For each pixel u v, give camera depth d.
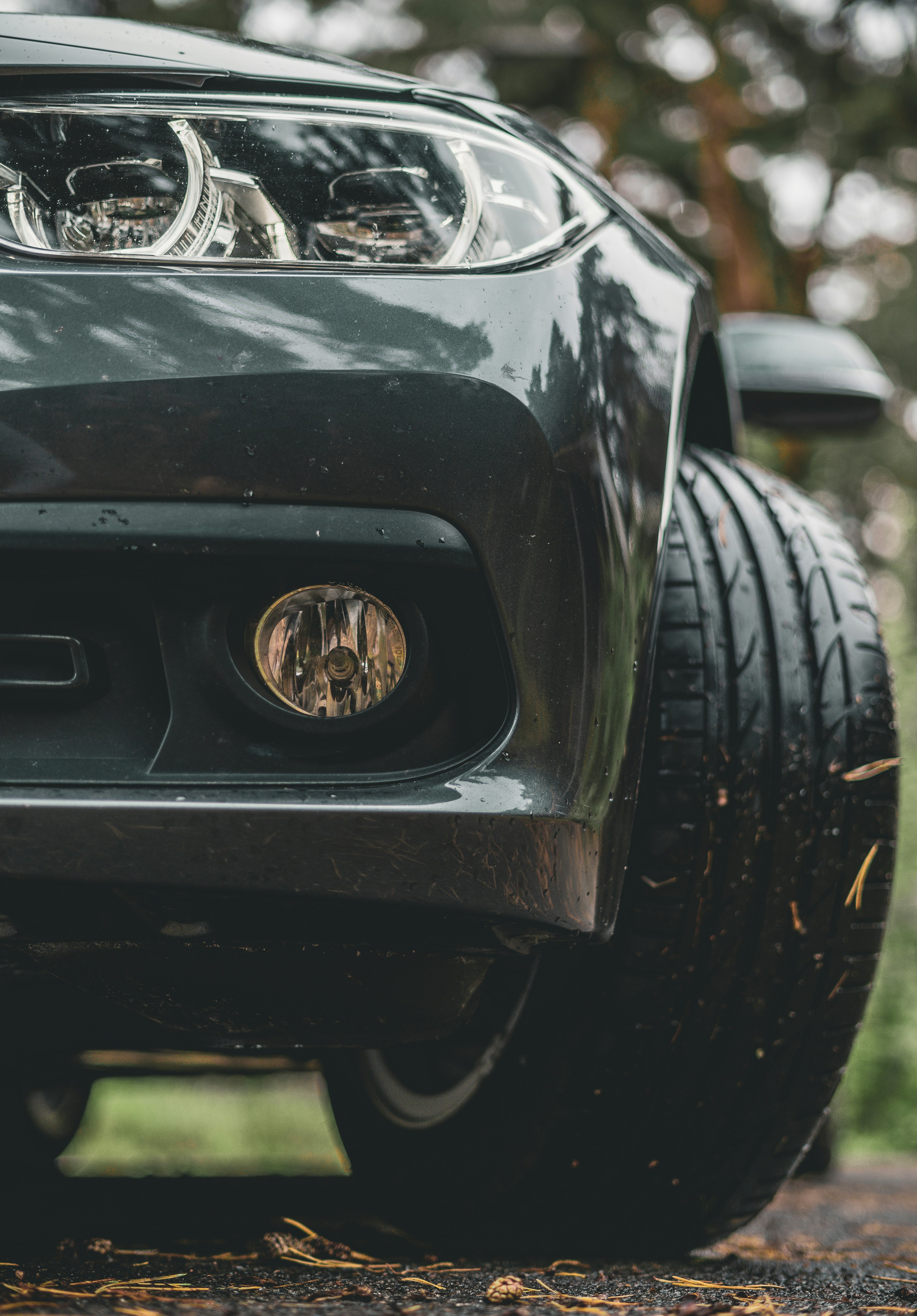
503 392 1.31
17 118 1.38
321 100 1.46
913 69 10.66
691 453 1.79
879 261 13.44
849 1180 3.35
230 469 1.25
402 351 1.30
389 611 1.29
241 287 1.32
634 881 1.50
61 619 1.28
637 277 1.51
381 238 1.39
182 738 1.27
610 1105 1.56
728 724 1.52
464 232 1.41
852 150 11.27
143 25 1.56
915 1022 6.02
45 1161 2.47
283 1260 1.51
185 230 1.35
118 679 1.29
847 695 1.57
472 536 1.28
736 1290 1.43
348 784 1.27
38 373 1.25
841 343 2.33
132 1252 1.53
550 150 1.58
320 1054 1.72
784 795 1.53
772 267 12.29
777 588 1.61
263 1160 5.39
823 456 13.22
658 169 11.61
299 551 1.26
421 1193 1.73
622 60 10.97
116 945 1.32
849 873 1.56
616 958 1.52
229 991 1.36
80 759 1.27
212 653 1.28
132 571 1.26
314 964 1.37
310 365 1.28
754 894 1.53
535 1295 1.34
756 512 1.68
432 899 1.25
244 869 1.22
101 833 1.20
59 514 1.24
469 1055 1.77
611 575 1.34
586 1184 1.61
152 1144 6.66
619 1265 1.63
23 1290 1.24
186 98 1.42
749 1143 1.62
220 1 9.93
